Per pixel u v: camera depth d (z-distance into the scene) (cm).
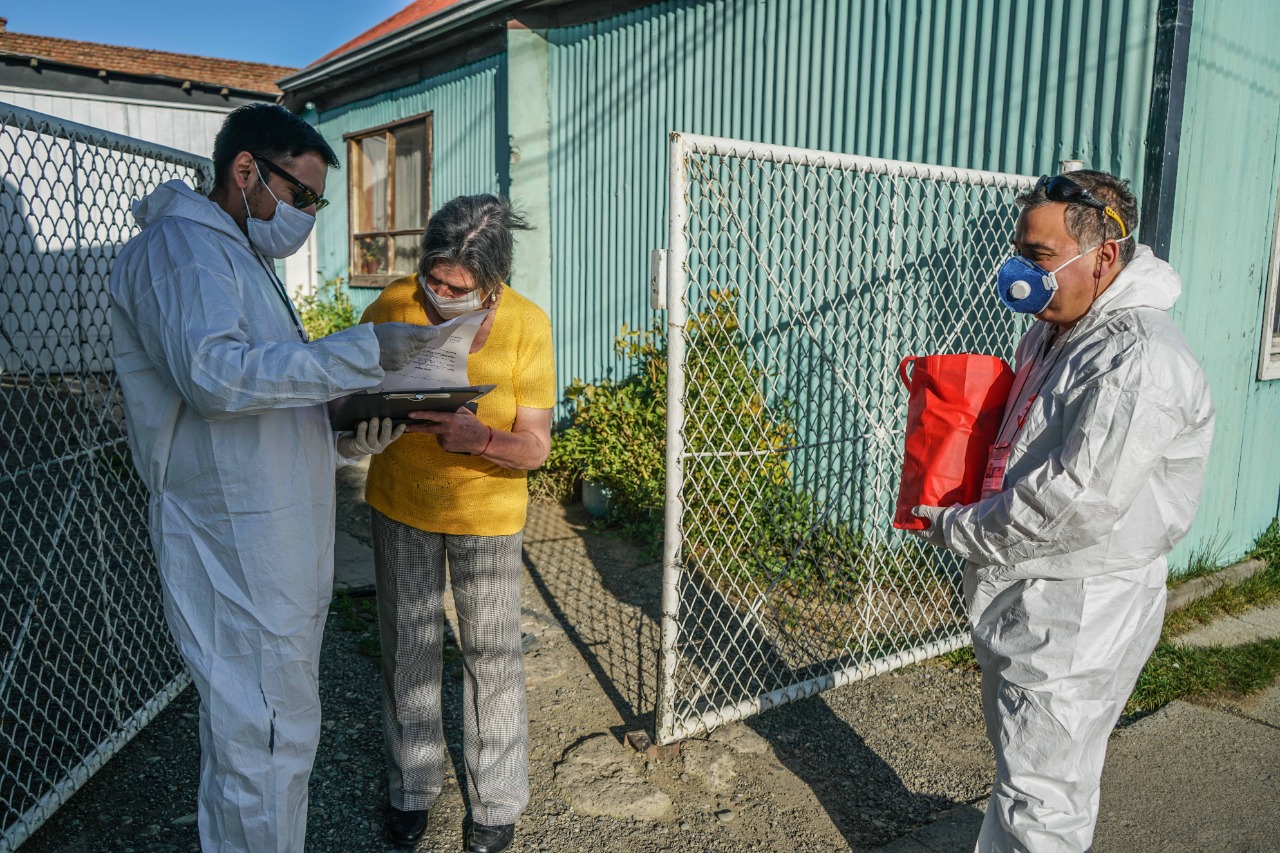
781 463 441
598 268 655
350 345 173
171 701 330
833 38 488
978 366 201
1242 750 325
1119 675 185
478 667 253
